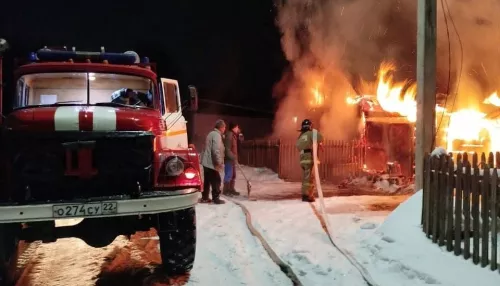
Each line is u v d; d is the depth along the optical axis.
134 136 5.32
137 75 6.90
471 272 5.11
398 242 6.35
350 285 5.35
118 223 5.49
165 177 5.47
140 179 5.35
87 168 5.22
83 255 7.05
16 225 5.36
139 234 8.33
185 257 5.85
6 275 5.48
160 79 7.27
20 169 5.16
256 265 6.21
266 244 6.96
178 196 5.14
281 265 6.10
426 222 6.30
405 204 7.27
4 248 5.27
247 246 7.12
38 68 6.60
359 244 6.84
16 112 5.70
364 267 5.86
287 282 5.56
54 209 4.78
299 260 6.27
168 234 5.81
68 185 5.22
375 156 15.32
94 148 5.24
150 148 5.38
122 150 5.30
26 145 5.17
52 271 6.32
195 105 7.64
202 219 8.88
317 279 5.58
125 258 6.88
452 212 5.79
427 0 7.81
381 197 10.85
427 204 6.30
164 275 5.99
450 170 5.80
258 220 8.54
